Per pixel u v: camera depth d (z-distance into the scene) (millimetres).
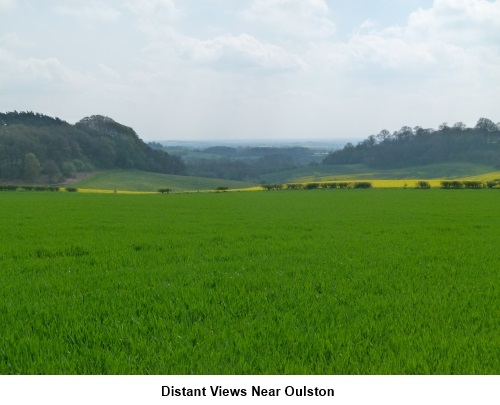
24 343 6035
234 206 43500
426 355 5668
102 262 12930
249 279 10242
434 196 57031
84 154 151000
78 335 6340
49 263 12742
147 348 5840
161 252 14836
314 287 9508
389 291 9352
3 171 124750
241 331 6652
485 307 8039
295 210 37875
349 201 49875
